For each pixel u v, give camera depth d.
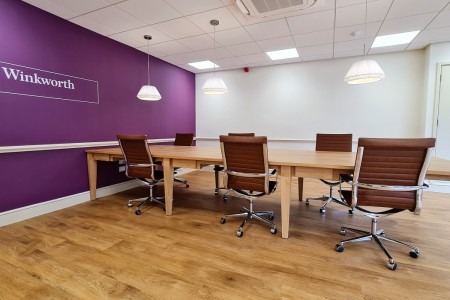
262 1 2.44
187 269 1.70
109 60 3.63
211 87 3.29
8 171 2.51
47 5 2.66
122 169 3.90
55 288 1.49
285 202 2.17
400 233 2.30
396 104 4.29
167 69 4.93
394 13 2.81
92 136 3.41
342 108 4.64
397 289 1.50
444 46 3.74
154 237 2.20
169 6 2.68
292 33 3.41
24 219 2.62
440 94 3.81
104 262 1.78
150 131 4.54
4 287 1.49
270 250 1.98
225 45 3.92
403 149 1.60
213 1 2.58
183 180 4.19
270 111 5.22
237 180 2.33
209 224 2.52
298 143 5.04
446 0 2.53
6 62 2.45
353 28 3.23
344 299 1.41
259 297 1.43
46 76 2.81
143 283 1.54
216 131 5.80
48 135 2.86
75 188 3.20
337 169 2.01
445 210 2.94
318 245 2.07
